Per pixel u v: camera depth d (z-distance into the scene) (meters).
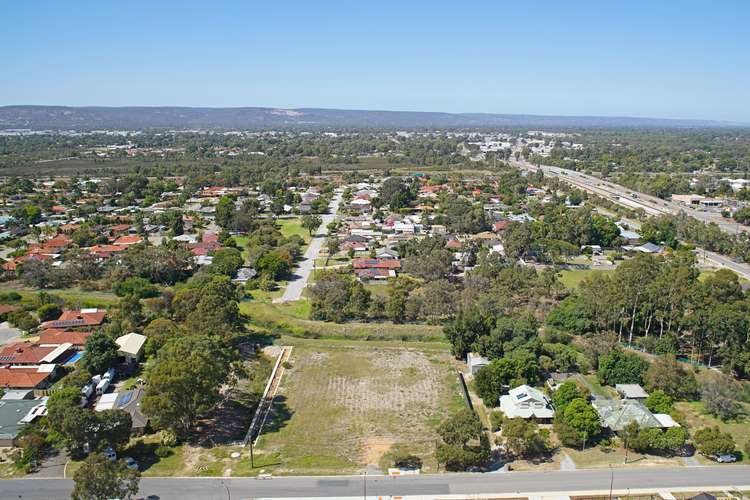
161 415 69.62
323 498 61.00
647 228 182.25
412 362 99.62
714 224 187.25
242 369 86.75
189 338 83.19
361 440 73.75
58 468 66.00
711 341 94.38
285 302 128.25
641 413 74.31
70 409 66.38
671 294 101.50
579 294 118.19
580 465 67.56
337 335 112.31
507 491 62.28
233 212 199.38
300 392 87.88
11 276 139.62
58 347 96.25
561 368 93.25
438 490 62.47
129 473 56.47
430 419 79.56
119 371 91.50
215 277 130.25
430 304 116.88
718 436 69.06
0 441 70.75
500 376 85.69
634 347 103.75
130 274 139.12
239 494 61.69
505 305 112.44
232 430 76.31
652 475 65.44
